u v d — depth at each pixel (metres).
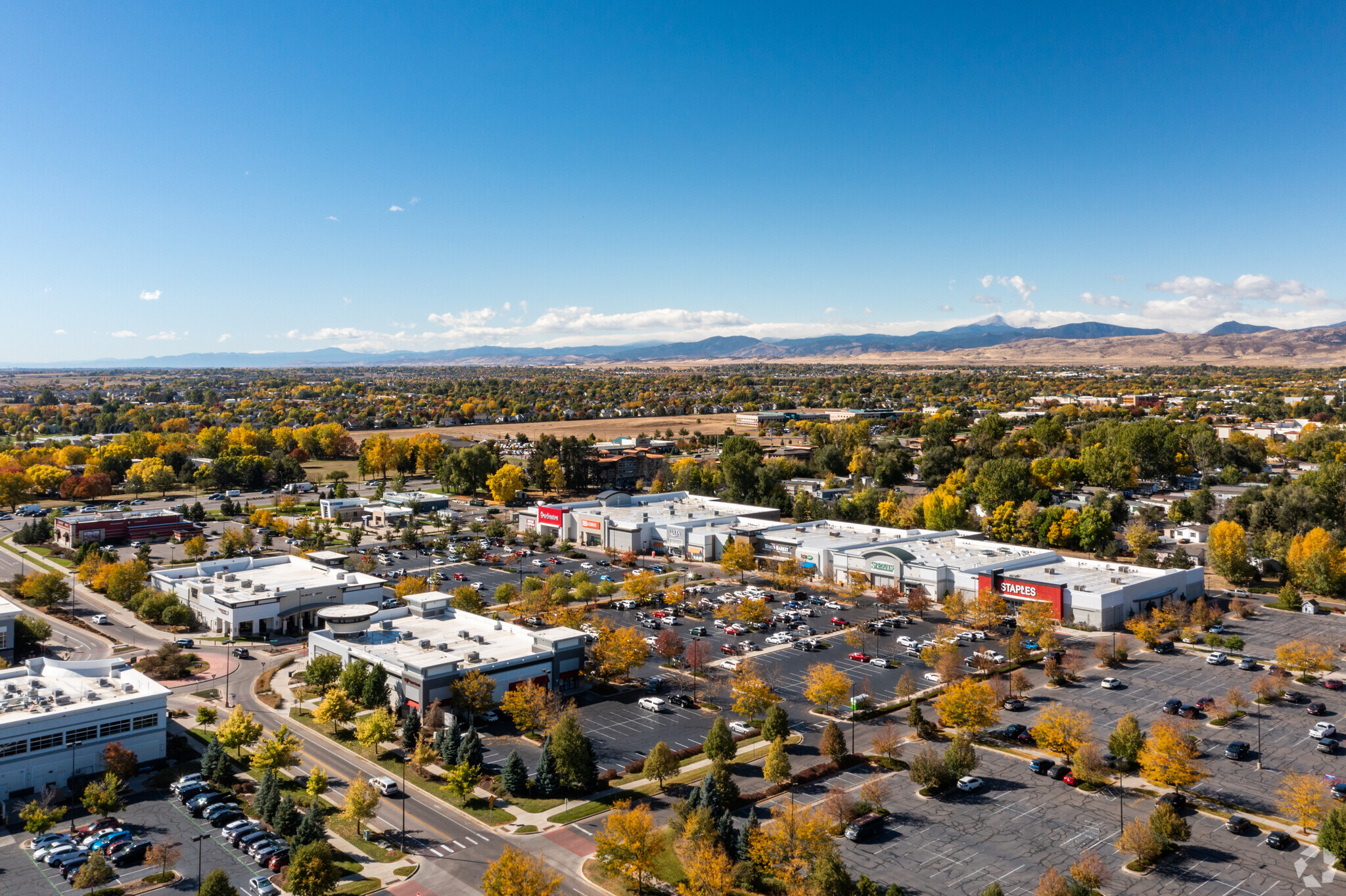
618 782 110.12
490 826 99.44
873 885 80.00
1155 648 162.00
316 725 129.62
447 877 88.88
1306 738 121.94
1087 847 93.69
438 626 161.75
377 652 143.88
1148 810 101.94
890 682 146.38
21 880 89.50
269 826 100.00
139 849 94.12
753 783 109.12
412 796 107.31
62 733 111.19
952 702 119.62
